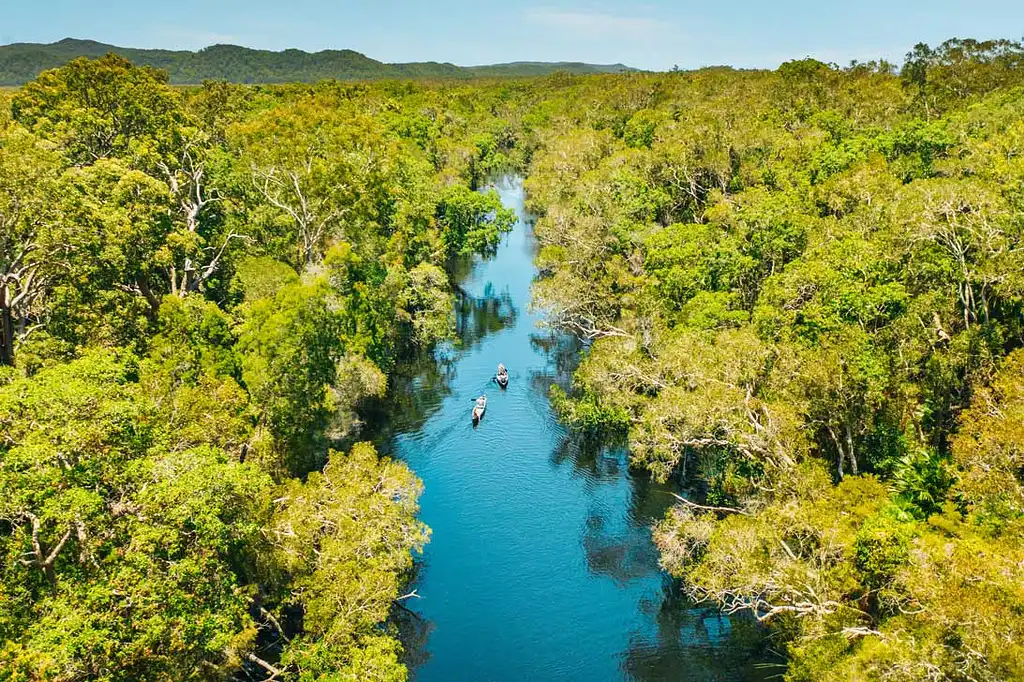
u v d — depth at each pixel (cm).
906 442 3872
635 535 4681
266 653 3512
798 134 9112
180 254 5466
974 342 3909
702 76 15425
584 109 14400
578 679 3634
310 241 6625
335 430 5422
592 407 5631
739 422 3956
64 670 1997
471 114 18050
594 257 7369
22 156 3900
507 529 4738
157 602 2252
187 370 4028
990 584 2306
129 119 6738
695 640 3859
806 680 2953
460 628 3953
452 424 6069
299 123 8981
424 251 8038
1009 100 8831
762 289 5016
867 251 4628
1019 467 2839
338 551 3381
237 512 2784
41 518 2216
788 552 3259
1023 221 4262
